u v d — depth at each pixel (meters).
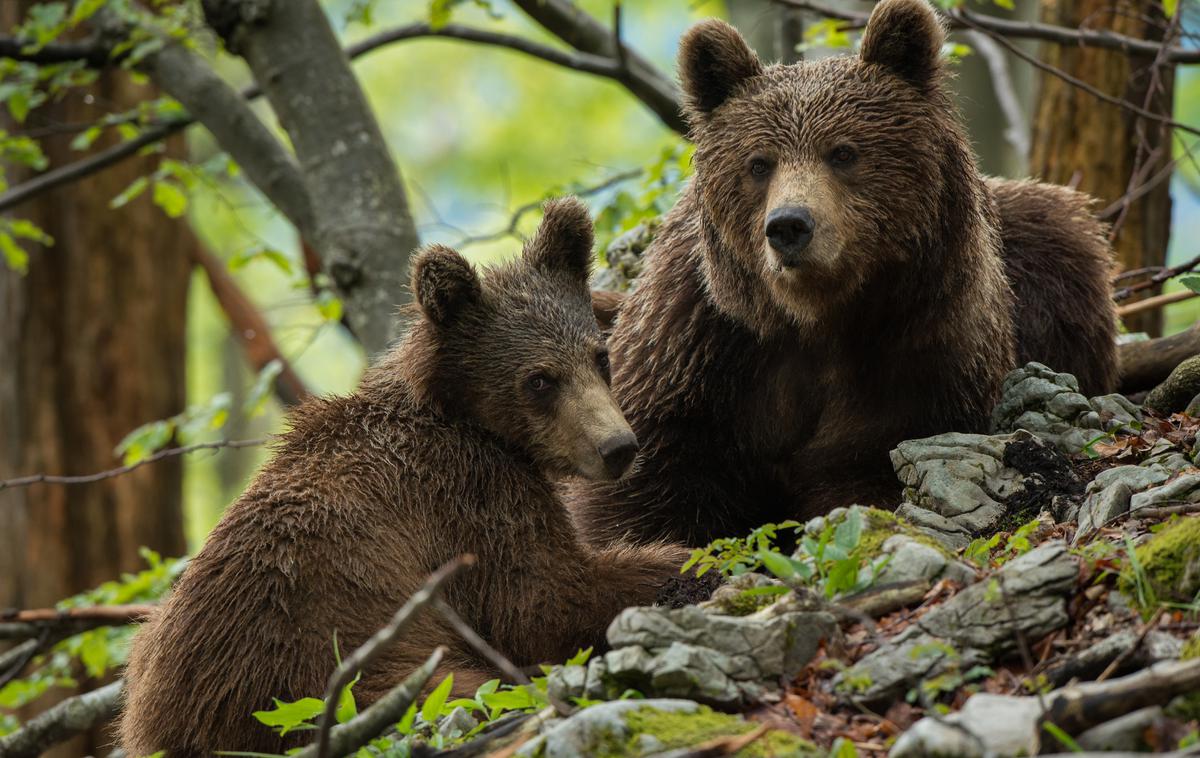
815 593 7.67
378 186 16.78
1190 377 11.73
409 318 11.88
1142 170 16.02
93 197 23.95
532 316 10.86
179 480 24.77
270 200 17.73
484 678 9.16
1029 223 13.29
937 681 6.98
